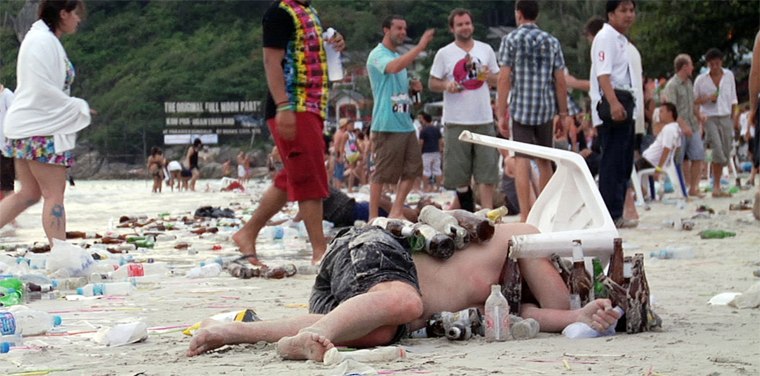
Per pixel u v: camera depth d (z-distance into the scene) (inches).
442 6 3713.1
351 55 3553.2
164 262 604.7
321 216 548.1
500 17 3850.9
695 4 3065.9
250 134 3405.5
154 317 385.7
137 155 3521.2
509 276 333.4
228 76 3732.8
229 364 283.3
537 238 332.2
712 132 1114.7
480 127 796.6
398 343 314.3
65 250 514.0
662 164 1080.2
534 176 839.7
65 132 565.9
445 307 331.0
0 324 329.7
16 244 727.7
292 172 538.6
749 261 538.6
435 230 337.1
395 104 776.9
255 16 4092.0
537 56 737.6
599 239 333.4
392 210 790.5
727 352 287.4
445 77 795.4
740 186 1296.8
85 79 3897.6
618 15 741.3
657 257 564.1
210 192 2041.1
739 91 3041.3
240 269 520.1
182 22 4109.3
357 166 1929.1
